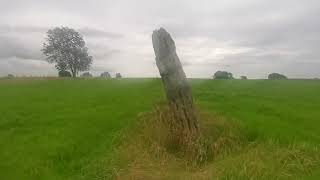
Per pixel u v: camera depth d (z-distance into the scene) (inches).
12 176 648.4
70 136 796.0
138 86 1418.6
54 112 978.1
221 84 1547.7
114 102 1070.4
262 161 624.4
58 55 3863.2
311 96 1221.7
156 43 785.6
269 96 1198.9
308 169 605.6
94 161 681.6
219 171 616.7
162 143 717.9
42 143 764.6
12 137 804.0
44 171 661.3
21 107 1044.5
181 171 645.3
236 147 697.0
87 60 3978.8
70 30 3868.1
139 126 783.7
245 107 987.9
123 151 701.3
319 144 698.8
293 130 780.0
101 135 799.1
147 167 653.9
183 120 728.3
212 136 723.4
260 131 768.9
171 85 757.3
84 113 951.6
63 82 1635.1
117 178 620.1
